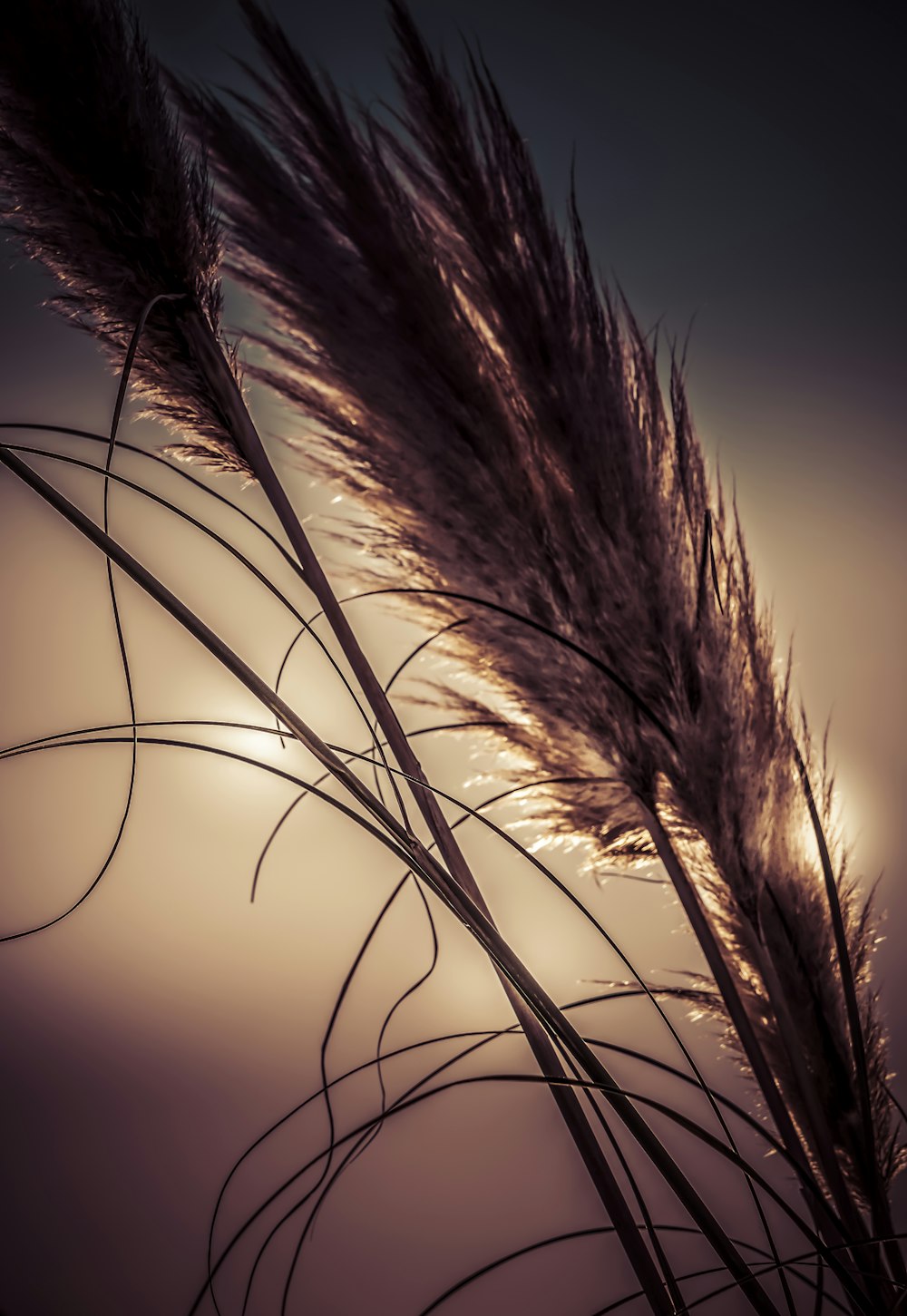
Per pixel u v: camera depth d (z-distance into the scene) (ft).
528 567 3.88
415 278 3.80
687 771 3.90
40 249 3.70
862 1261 3.73
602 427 3.85
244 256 3.77
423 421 3.83
